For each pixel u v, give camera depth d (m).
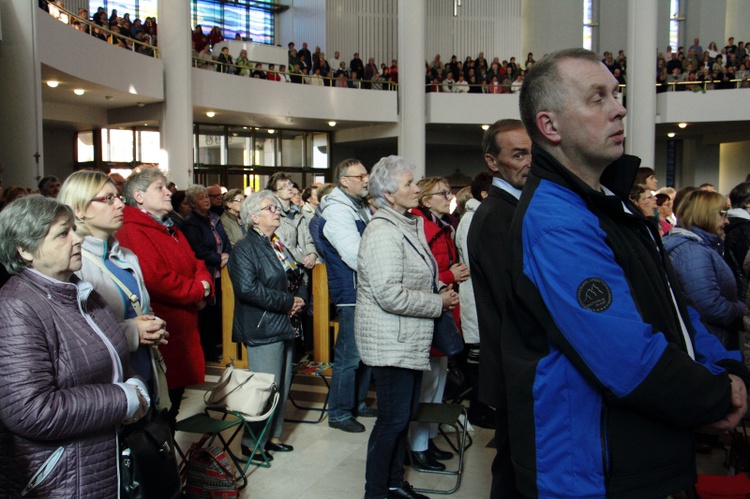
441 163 18.55
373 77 15.73
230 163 15.90
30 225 1.80
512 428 1.34
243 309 3.35
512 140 2.07
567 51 1.40
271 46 14.60
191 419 2.97
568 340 1.23
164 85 12.23
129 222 2.88
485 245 1.72
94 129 13.83
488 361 1.68
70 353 1.80
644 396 1.17
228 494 2.77
